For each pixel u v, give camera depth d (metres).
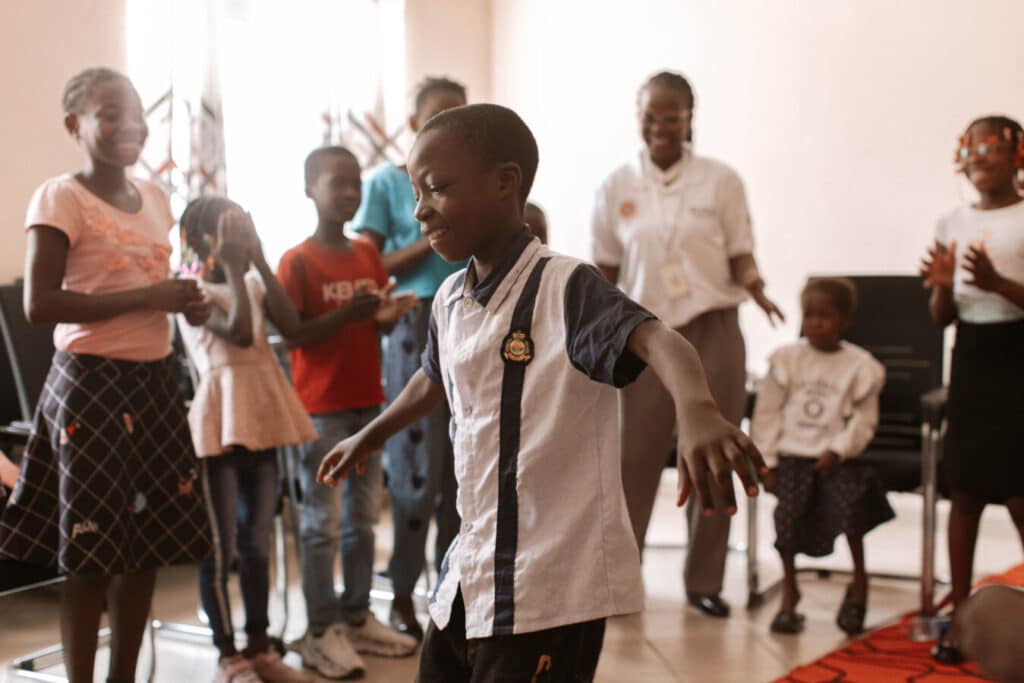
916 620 2.96
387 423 1.47
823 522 3.06
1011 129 2.73
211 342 2.51
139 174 3.82
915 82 4.16
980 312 2.71
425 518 2.90
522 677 1.19
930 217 4.15
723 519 3.16
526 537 1.21
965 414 2.73
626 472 3.14
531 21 5.28
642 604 1.22
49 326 2.63
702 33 4.72
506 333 1.23
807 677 2.57
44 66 3.54
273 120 4.35
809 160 4.45
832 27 4.35
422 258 2.91
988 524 4.08
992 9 3.96
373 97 4.69
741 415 3.15
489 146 1.23
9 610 3.20
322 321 2.60
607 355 1.12
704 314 3.11
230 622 2.49
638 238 3.12
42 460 2.00
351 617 2.78
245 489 2.55
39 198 1.97
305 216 4.47
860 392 3.08
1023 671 1.58
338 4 4.57
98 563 1.94
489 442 1.24
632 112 4.95
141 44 3.84
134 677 2.17
